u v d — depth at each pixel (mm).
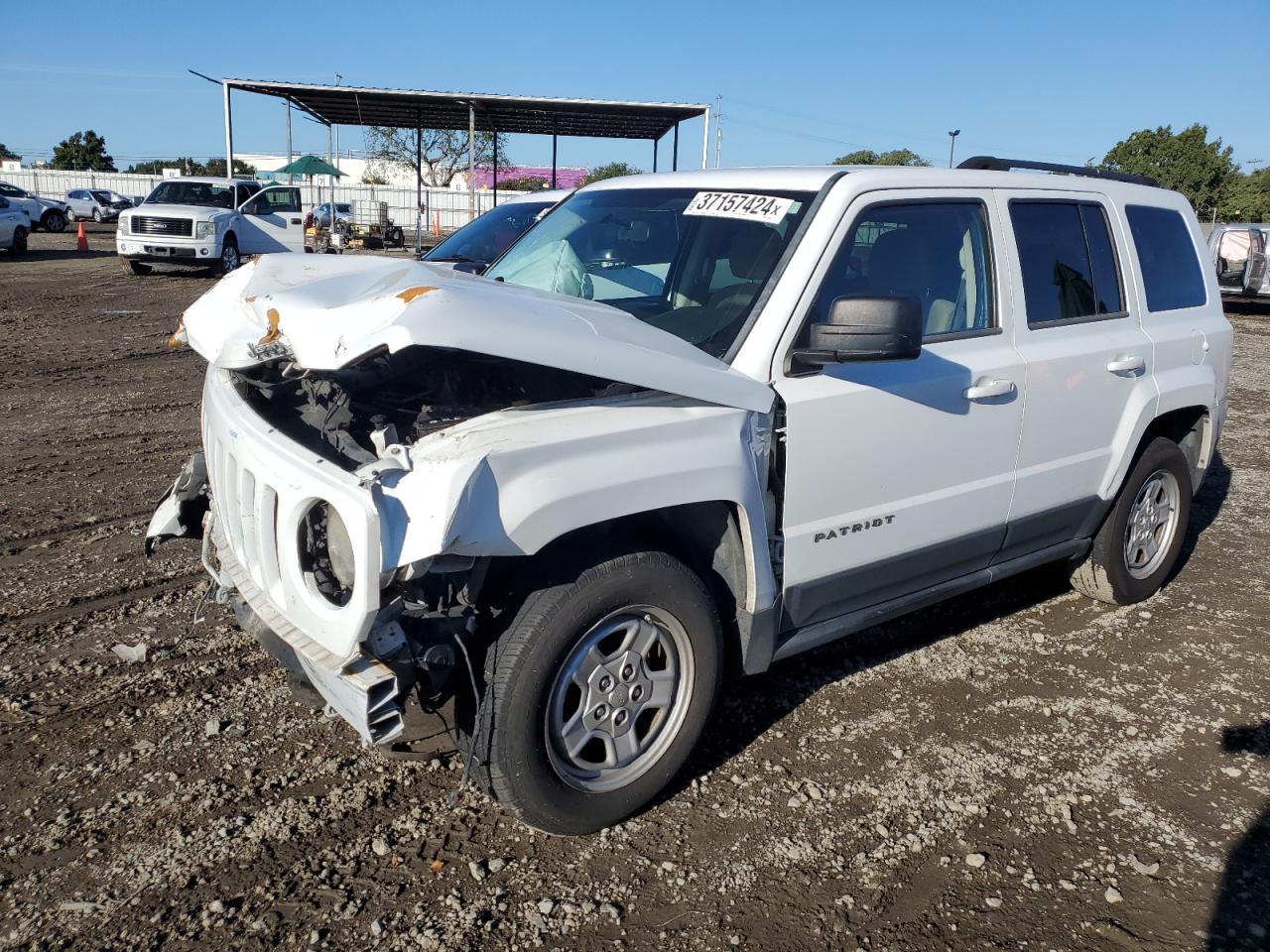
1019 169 4547
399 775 3355
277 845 2977
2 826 3016
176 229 20203
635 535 3182
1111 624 4801
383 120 25141
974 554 4066
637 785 3070
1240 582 5406
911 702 3967
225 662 4086
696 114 21938
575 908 2762
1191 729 3824
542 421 2736
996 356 3906
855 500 3477
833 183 3510
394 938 2629
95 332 12797
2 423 8016
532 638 2736
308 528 2674
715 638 3143
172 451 7332
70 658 4062
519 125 25266
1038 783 3428
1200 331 5016
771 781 3393
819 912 2779
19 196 34906
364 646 2555
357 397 3281
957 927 2738
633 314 3629
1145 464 4793
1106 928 2744
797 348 3271
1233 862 3039
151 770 3330
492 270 4508
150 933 2617
